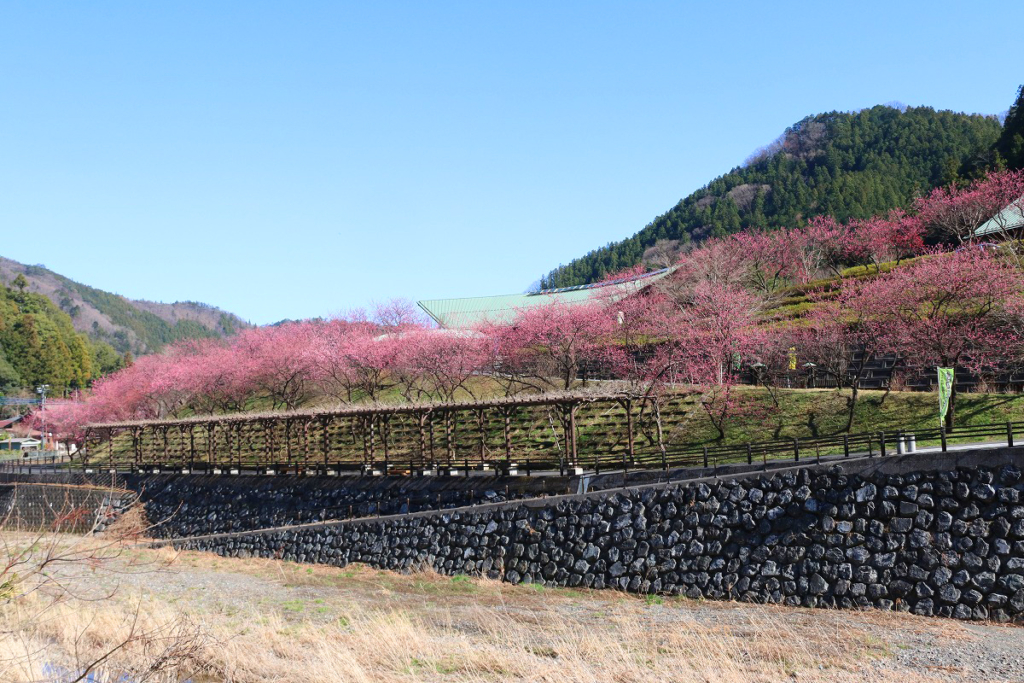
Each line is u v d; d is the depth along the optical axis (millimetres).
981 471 18391
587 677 14727
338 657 15852
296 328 72312
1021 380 36500
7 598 14562
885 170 134875
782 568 20891
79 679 12930
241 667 16094
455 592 25562
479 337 55656
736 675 14547
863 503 20062
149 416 73625
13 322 119812
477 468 33844
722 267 58812
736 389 40688
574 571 25312
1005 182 59500
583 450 38844
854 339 42281
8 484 51969
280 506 39094
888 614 18562
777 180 142000
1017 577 17281
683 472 26562
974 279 36781
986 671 14164
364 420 41844
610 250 154500
